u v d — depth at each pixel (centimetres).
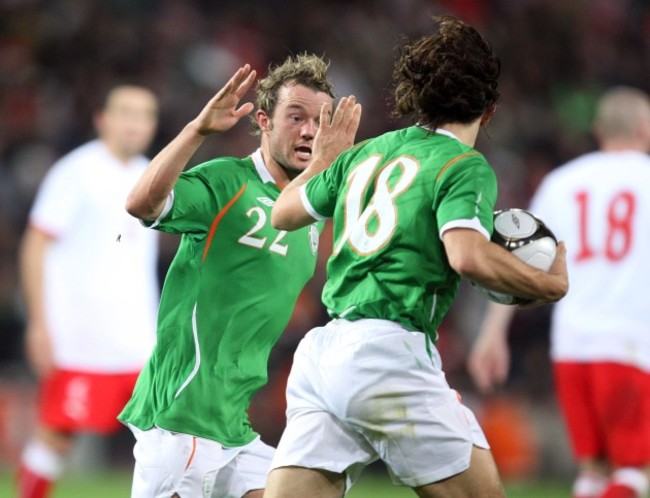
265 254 1741
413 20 7006
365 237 1510
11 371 4759
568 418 2686
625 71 7250
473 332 5059
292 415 1548
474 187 1427
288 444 1527
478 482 1489
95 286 2964
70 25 6438
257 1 6831
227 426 1734
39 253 2969
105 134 3041
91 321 2966
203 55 6431
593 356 2628
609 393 2609
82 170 2991
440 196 1448
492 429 4669
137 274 3019
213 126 1603
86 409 2956
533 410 4719
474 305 5109
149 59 6366
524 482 4559
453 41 1533
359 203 1535
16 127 5866
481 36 1552
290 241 1767
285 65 1775
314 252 1819
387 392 1465
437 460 1474
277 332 1797
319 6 6894
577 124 6806
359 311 1500
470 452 1484
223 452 1727
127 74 6259
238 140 5772
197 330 1719
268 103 1767
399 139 1556
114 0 6588
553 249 1510
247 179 1748
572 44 7256
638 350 2602
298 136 1741
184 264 1739
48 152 5762
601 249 2639
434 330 1510
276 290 1764
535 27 7250
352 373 1475
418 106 1558
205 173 1719
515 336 5075
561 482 4569
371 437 1491
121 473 4462
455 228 1396
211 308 1723
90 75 6216
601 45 7362
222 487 1747
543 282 1423
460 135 1545
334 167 1602
